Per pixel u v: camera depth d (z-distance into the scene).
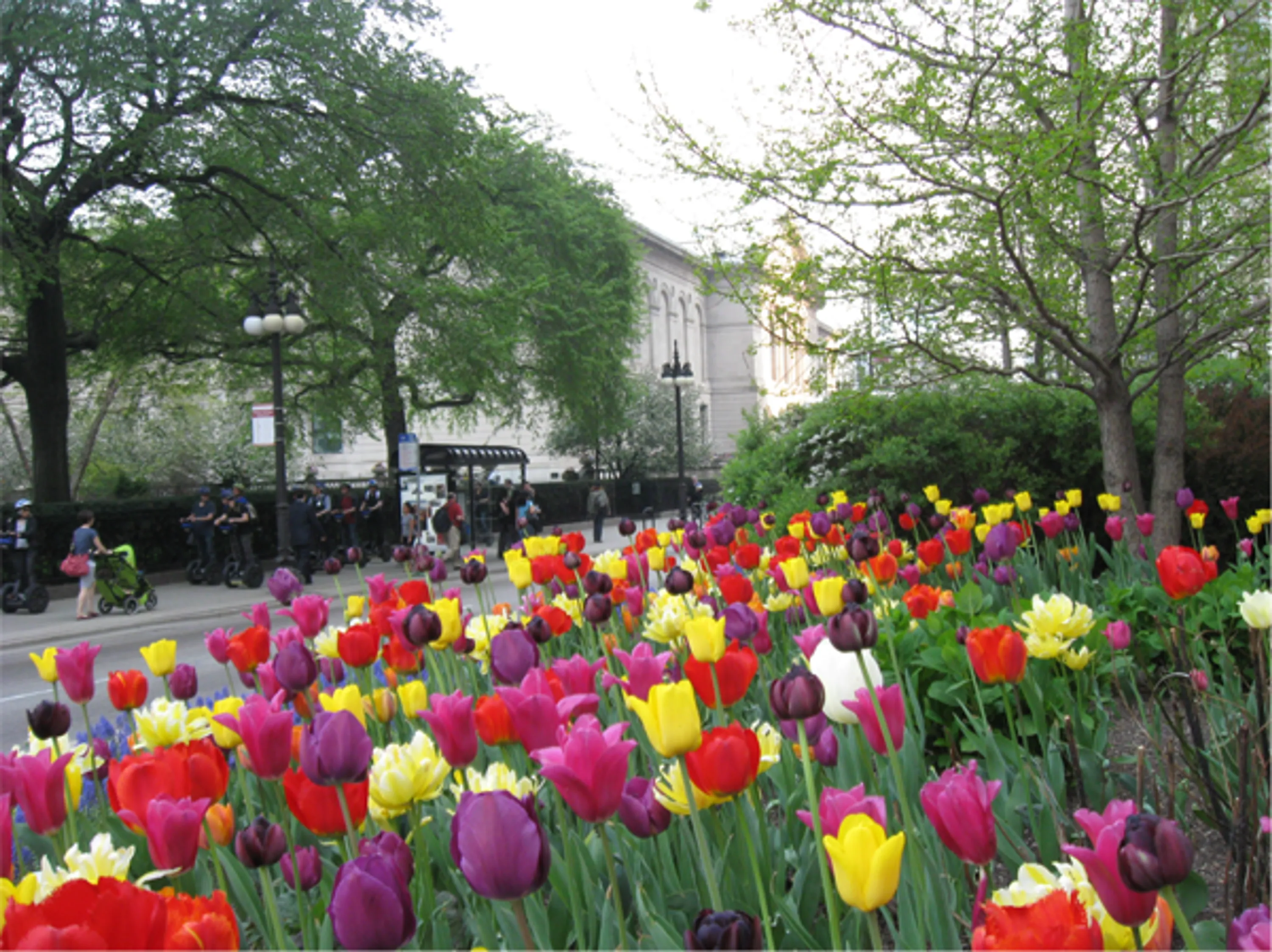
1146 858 1.20
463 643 3.63
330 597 19.80
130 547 18.06
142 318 26.19
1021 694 3.99
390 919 1.46
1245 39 7.67
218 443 41.19
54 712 2.61
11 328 27.25
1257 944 1.25
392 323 27.45
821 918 2.57
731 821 2.79
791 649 4.58
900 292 8.09
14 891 1.50
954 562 5.76
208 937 1.30
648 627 3.79
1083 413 10.71
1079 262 8.40
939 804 1.63
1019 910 1.15
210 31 20.61
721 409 86.19
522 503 31.50
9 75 19.53
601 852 2.66
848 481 10.90
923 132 7.46
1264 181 8.14
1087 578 6.03
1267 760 2.89
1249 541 5.71
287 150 22.28
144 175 22.11
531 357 34.59
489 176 27.91
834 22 7.46
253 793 3.66
